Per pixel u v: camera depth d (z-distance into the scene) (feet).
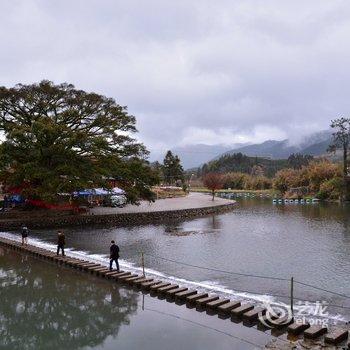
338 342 45.50
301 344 45.65
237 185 540.11
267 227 155.84
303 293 68.13
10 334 55.42
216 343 49.42
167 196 344.08
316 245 113.91
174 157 472.44
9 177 157.58
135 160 185.47
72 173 156.56
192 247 112.98
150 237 131.95
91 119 186.91
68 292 73.00
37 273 86.84
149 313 61.05
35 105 173.68
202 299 62.34
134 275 78.69
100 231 146.51
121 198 225.56
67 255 103.19
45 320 60.18
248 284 74.18
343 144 343.87
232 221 179.01
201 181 649.20
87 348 50.26
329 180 332.80
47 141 160.86
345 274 80.94
